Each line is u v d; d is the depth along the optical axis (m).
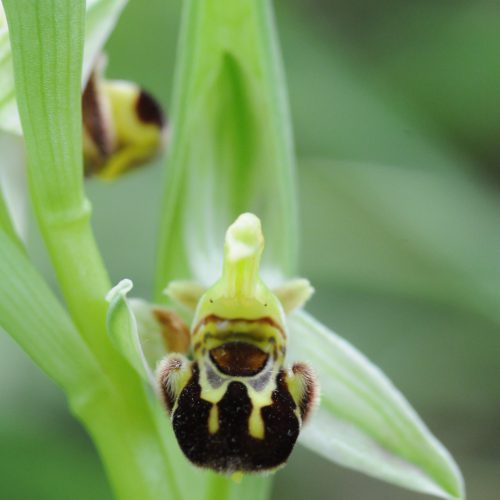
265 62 0.18
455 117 0.24
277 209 0.18
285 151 0.18
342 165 0.24
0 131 0.19
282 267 0.18
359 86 0.24
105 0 0.17
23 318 0.17
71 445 0.22
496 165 0.24
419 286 0.23
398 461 0.18
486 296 0.23
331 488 0.25
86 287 0.17
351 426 0.18
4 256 0.17
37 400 0.22
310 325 0.18
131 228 0.24
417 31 0.25
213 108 0.18
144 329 0.17
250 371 0.17
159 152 0.19
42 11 0.16
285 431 0.16
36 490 0.22
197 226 0.18
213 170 0.18
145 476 0.17
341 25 0.25
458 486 0.17
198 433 0.16
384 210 0.23
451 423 0.24
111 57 0.24
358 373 0.18
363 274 0.23
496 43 0.24
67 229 0.17
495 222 0.23
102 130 0.18
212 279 0.18
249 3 0.17
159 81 0.24
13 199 0.19
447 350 0.24
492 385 0.24
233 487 0.18
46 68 0.16
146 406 0.17
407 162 0.24
